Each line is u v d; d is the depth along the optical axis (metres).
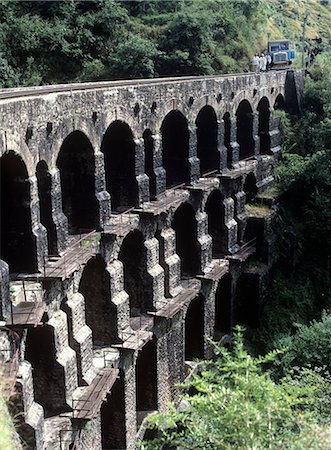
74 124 21.36
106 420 24.81
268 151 42.66
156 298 27.23
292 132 45.53
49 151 20.09
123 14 45.62
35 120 19.03
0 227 19.34
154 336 26.73
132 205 26.23
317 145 44.44
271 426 11.74
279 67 50.59
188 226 31.47
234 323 35.88
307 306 38.25
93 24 44.53
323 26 89.44
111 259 24.02
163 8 50.09
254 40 54.44
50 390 20.09
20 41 41.53
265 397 12.41
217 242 34.94
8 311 16.66
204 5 51.34
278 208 39.28
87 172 23.14
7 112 17.28
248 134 39.66
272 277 37.94
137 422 26.66
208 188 31.05
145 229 26.48
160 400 27.83
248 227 37.31
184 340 30.28
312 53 58.06
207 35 46.09
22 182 18.94
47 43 42.44
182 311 29.28
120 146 25.83
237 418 11.79
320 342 26.67
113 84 25.09
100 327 24.20
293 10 89.06
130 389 24.86
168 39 45.38
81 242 22.38
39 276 19.25
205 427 12.16
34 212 19.27
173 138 30.86
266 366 29.28
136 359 26.78
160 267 27.73
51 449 18.58
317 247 40.75
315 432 11.73
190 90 30.16
